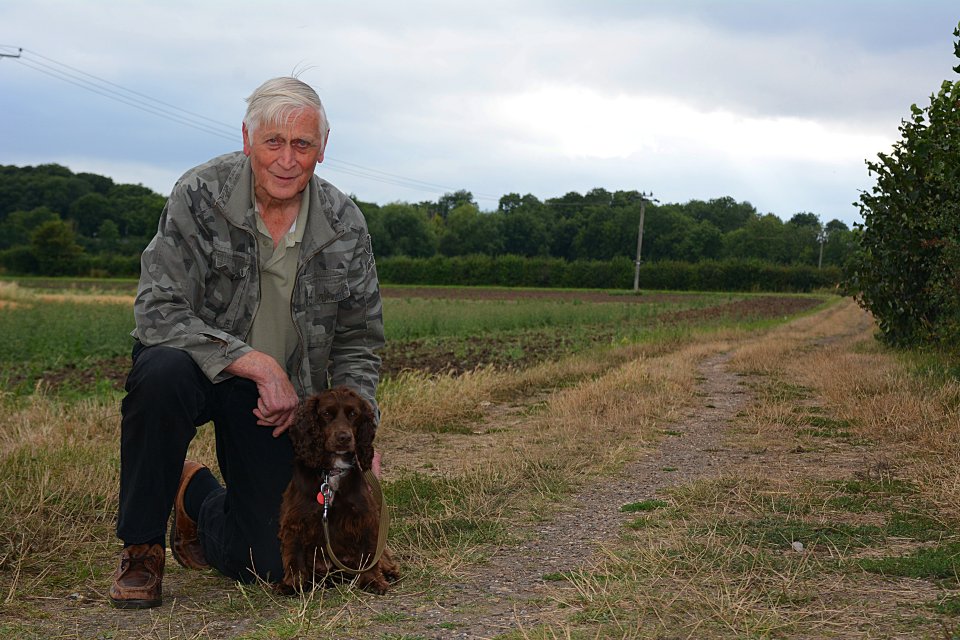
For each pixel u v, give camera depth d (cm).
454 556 416
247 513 376
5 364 1510
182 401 353
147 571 360
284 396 359
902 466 639
